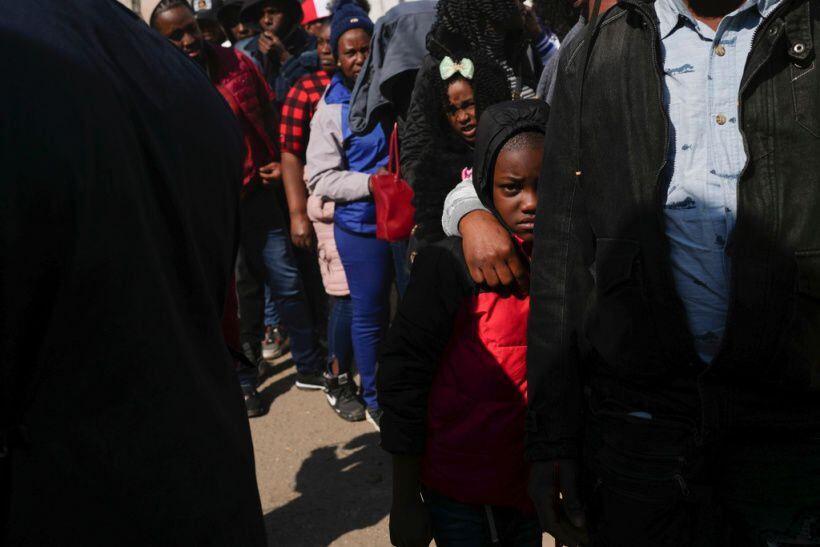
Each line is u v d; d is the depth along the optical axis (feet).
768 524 4.12
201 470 3.33
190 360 3.34
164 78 3.46
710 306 4.01
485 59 7.79
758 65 3.72
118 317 2.99
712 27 3.94
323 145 10.69
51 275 2.78
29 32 2.82
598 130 4.23
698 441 4.10
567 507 4.69
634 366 4.20
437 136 8.03
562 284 4.63
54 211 2.72
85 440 3.00
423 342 5.27
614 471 4.39
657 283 4.07
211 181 3.62
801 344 3.85
